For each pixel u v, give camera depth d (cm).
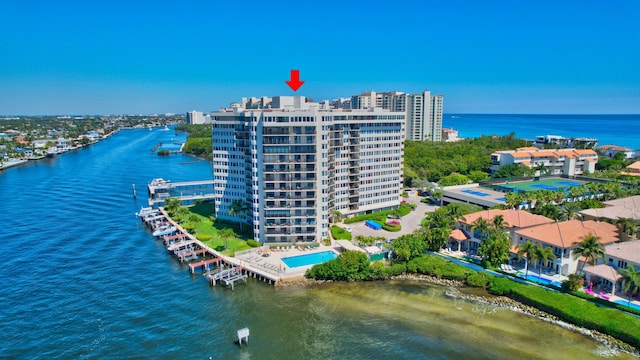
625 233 12162
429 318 9688
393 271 11831
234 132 15475
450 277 11562
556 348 8494
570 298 9938
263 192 13500
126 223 16938
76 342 8712
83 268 12400
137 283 11488
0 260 12862
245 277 11756
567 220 13838
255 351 8481
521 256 11112
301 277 11750
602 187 18400
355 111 16212
